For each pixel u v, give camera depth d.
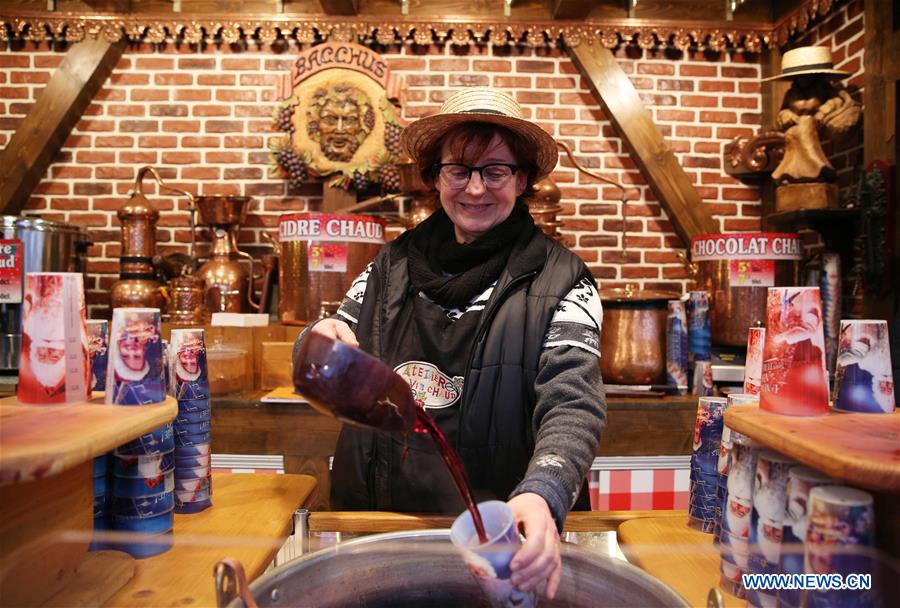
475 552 0.77
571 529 1.21
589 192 3.62
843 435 0.76
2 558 0.77
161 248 3.56
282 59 3.54
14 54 3.49
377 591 0.93
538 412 1.20
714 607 0.78
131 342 0.95
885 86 2.72
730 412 0.91
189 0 3.46
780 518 0.81
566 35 3.50
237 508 1.23
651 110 3.60
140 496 1.06
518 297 1.32
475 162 1.36
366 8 3.47
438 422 1.35
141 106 3.54
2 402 0.97
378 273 1.50
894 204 2.64
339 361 0.85
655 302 2.56
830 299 2.72
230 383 2.46
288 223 2.71
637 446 2.46
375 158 3.44
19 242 2.58
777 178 2.98
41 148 3.41
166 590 0.90
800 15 3.29
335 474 1.47
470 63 3.55
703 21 3.52
